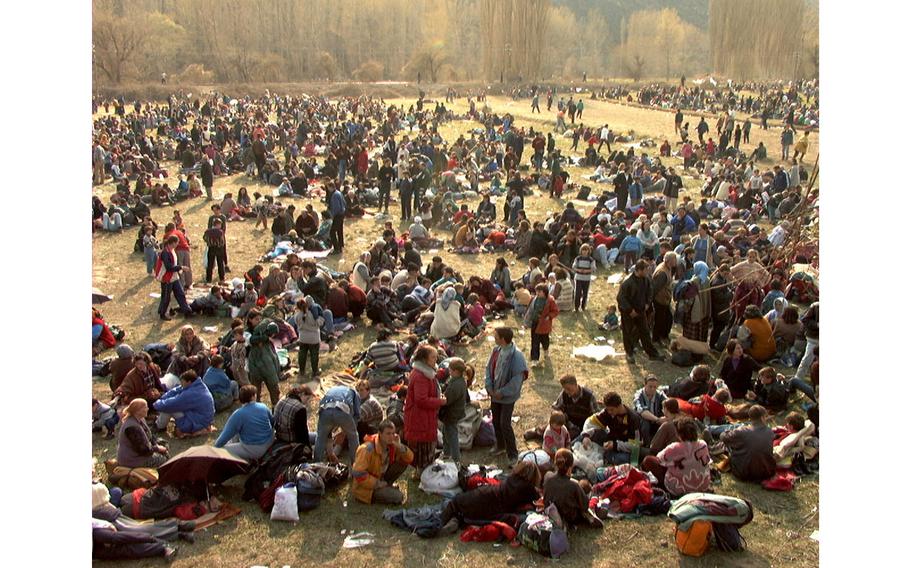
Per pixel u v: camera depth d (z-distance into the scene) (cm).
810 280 1650
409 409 959
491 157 3619
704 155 3694
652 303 1434
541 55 9775
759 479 969
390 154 3353
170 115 5178
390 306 1555
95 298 1688
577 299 1673
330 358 1388
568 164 3709
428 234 2247
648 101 7219
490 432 1070
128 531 822
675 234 2139
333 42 11338
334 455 997
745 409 1070
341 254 2130
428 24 11562
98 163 3072
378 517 899
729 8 9438
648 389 1070
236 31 10325
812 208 1833
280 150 4100
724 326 1417
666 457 915
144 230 1977
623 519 888
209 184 2798
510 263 2064
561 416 972
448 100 7719
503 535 851
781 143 3888
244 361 1209
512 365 1005
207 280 1861
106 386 1237
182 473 891
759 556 821
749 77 9456
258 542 845
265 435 962
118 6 9619
